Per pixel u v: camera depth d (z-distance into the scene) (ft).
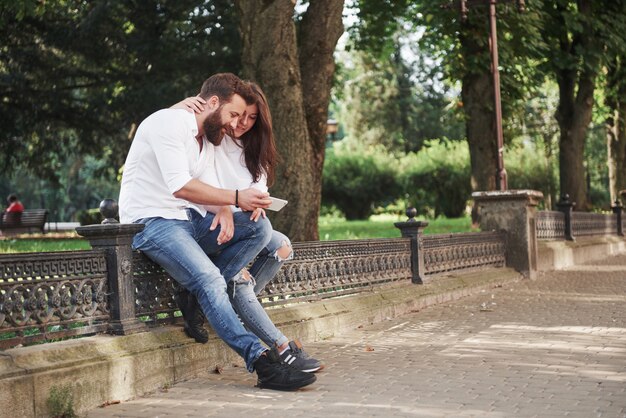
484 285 35.60
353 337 22.97
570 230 56.44
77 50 77.00
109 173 96.63
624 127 94.12
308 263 23.54
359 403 14.96
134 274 17.02
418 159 145.07
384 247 28.37
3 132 81.76
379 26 71.20
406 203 143.74
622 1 72.49
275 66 35.68
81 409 14.60
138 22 76.59
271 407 14.79
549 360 18.90
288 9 35.47
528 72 67.05
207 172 17.38
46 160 89.66
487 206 41.47
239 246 17.13
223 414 14.30
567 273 45.24
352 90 188.44
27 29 76.48
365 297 26.30
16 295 14.42
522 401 14.85
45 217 91.66
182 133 16.48
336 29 37.88
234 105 16.96
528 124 135.64
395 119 186.50
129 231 16.51
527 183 128.98
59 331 15.28
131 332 16.52
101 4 72.69
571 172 75.82
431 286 30.89
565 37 72.84
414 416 13.87
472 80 66.33
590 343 21.17
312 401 15.21
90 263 16.03
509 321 25.67
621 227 75.15
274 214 36.32
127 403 15.34
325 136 38.22
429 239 31.86
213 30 76.23
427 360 19.22
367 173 150.41
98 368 15.01
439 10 62.28
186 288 17.22
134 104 76.59
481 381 16.71
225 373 18.06
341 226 99.40
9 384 13.30
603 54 71.05
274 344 16.88
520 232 40.93
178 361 17.16
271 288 21.76
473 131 66.90
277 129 36.04
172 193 16.33
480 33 63.00
